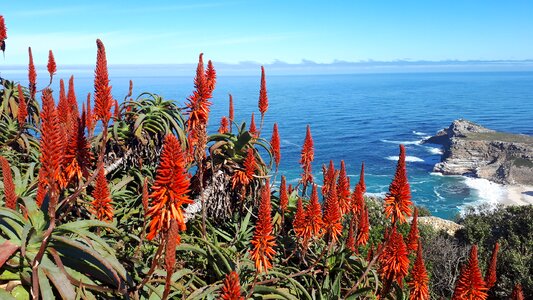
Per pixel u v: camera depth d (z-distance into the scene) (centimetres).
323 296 662
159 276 523
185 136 800
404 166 674
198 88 602
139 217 683
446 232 2741
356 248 838
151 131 838
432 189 9925
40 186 400
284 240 746
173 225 325
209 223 716
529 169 10250
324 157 15312
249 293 525
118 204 708
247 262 615
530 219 2606
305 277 691
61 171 433
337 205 659
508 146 11225
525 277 2041
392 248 691
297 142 18175
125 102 858
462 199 9100
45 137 342
